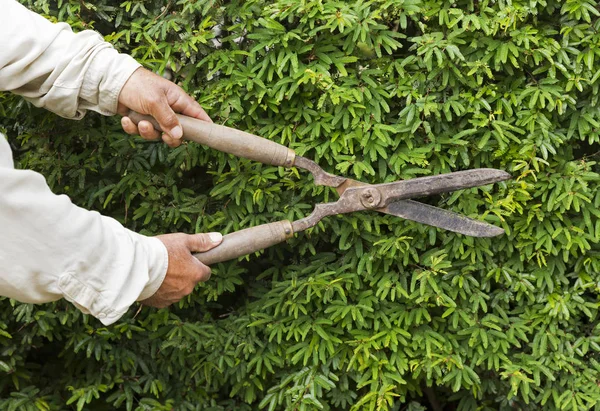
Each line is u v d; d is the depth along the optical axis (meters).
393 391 1.46
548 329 1.39
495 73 1.35
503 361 1.41
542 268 1.38
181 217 1.44
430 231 1.34
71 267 1.02
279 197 1.38
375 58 1.33
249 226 1.41
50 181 1.39
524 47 1.27
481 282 1.39
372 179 1.35
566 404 1.35
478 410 1.51
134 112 1.19
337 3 1.26
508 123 1.29
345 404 1.45
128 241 1.07
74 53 1.15
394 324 1.40
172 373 1.53
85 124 1.39
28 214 0.98
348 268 1.41
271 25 1.25
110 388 1.52
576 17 1.25
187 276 1.14
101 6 1.36
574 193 1.30
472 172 1.17
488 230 1.20
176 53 1.40
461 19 1.28
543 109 1.32
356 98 1.27
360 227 1.38
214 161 1.45
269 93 1.30
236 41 1.38
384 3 1.25
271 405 1.43
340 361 1.41
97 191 1.43
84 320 1.44
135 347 1.53
